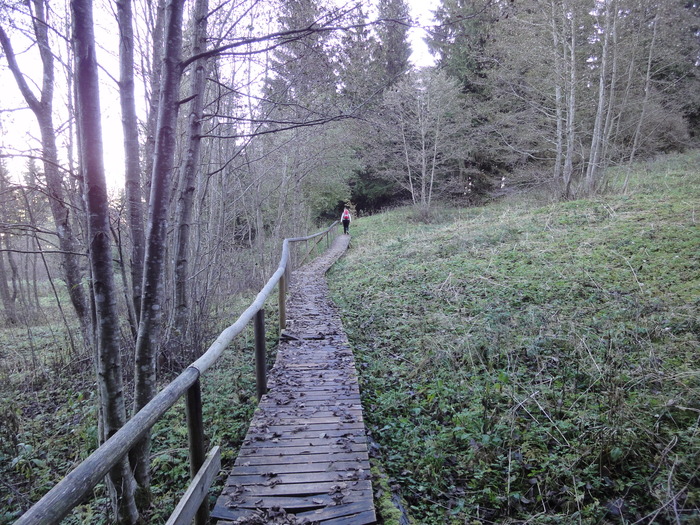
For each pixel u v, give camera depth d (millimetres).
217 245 8141
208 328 7137
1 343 9078
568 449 3691
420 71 21453
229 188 10656
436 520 3201
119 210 5746
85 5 2873
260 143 12344
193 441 2686
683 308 5711
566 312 6469
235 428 4547
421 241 14781
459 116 22391
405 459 3947
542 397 4375
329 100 6648
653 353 4656
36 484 4105
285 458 3508
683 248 8039
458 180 26047
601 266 8031
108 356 3107
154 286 3732
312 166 16266
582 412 3990
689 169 16312
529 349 5301
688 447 3375
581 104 16203
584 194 15008
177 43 3807
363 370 5980
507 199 21500
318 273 13258
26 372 6898
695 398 3838
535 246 10234
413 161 24859
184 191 6160
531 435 3926
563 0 13859
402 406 4871
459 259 10789
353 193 32969
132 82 4863
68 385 6508
